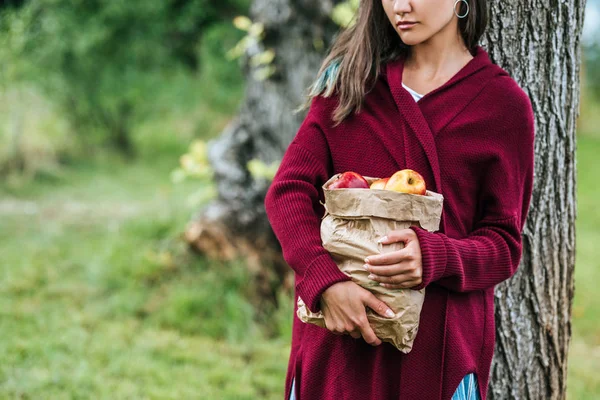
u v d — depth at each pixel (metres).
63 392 3.54
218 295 4.91
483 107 1.79
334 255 1.64
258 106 5.21
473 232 1.79
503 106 1.80
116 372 3.83
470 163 1.77
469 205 1.79
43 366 3.85
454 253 1.63
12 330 4.40
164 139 14.70
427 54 1.85
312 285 1.63
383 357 1.74
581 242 7.56
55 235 7.04
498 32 2.24
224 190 5.36
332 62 1.93
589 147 14.31
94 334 4.45
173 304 4.82
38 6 9.93
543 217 2.33
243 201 5.32
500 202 1.78
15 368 3.79
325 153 1.86
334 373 1.78
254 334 4.64
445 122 1.78
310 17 4.95
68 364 3.90
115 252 5.71
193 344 4.42
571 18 2.26
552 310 2.38
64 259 6.14
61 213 8.49
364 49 1.85
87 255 6.21
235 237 5.30
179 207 7.26
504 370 2.37
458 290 1.71
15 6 10.65
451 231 1.77
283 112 5.12
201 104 11.58
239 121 5.41
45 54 10.05
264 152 5.24
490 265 1.73
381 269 1.55
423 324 1.73
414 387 1.72
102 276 5.35
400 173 1.61
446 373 1.73
